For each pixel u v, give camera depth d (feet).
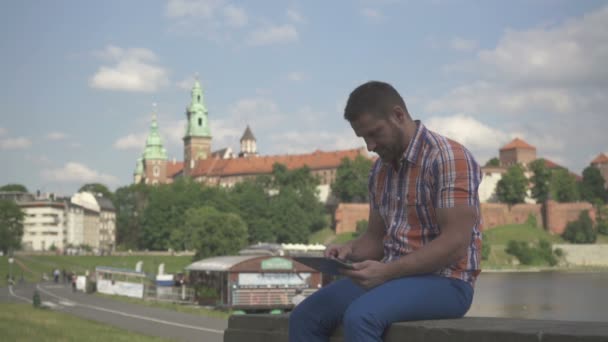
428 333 14.84
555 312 204.85
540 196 636.07
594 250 565.53
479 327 14.38
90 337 79.36
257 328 20.02
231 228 363.76
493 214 611.06
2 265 446.60
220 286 150.61
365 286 16.06
